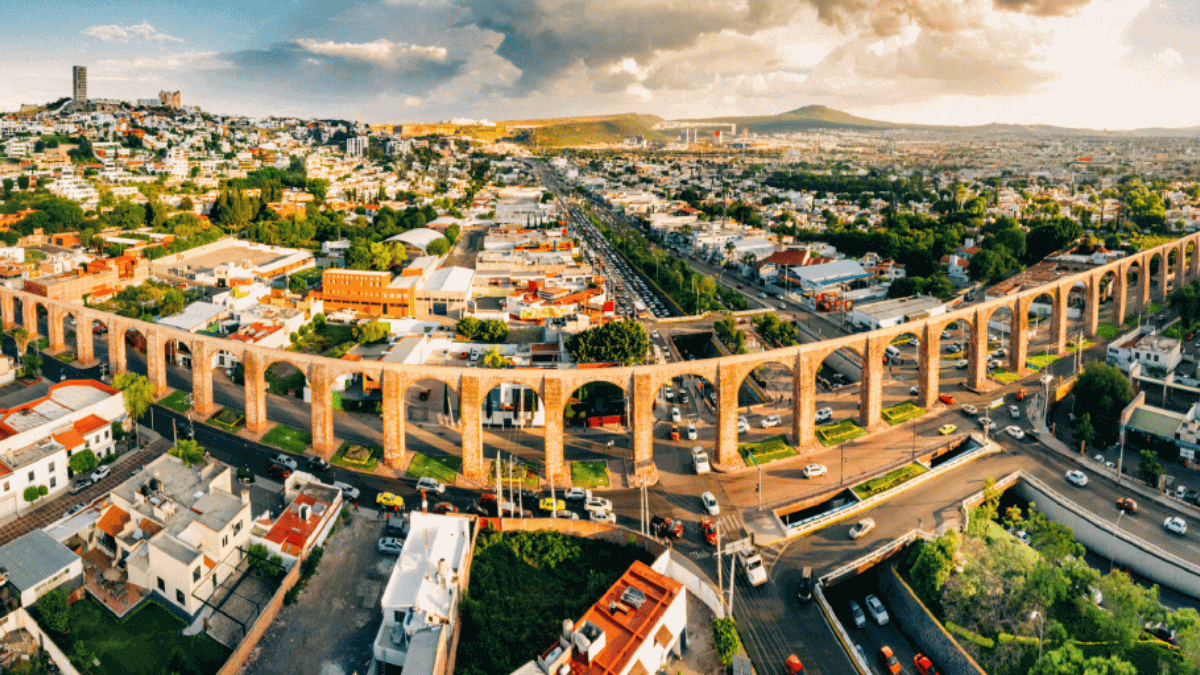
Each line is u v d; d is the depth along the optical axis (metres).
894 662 113.19
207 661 104.56
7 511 139.50
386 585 123.19
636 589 106.75
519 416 189.00
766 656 110.62
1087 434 174.25
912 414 191.75
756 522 144.25
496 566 127.88
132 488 132.75
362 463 164.00
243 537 125.38
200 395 186.75
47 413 160.88
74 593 115.31
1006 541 128.25
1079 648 110.62
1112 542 141.62
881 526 143.38
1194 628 108.06
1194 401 199.25
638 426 161.00
